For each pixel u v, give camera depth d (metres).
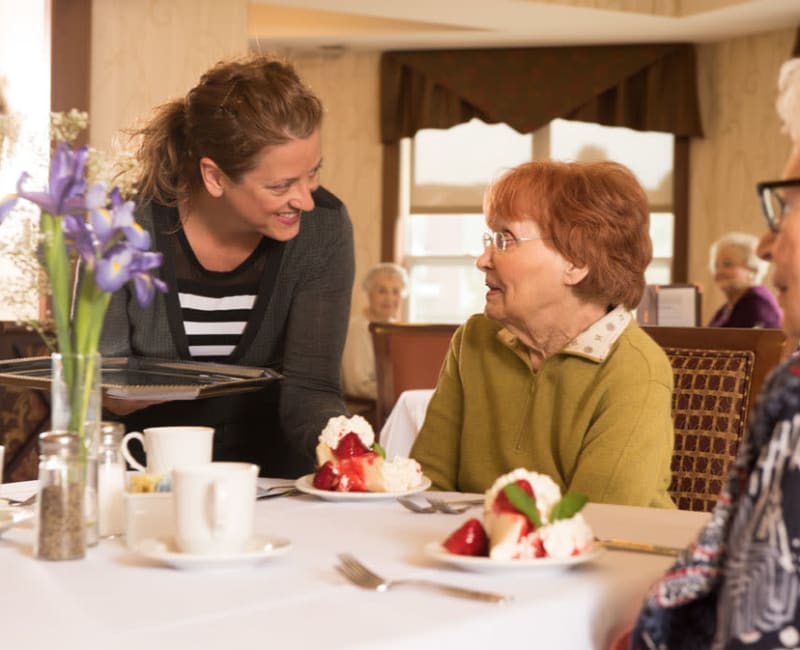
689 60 8.20
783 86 1.31
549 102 8.29
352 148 8.67
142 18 6.38
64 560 1.20
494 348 1.95
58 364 1.25
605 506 1.58
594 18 7.50
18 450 4.23
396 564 1.20
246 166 1.97
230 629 0.94
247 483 1.17
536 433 1.85
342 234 2.27
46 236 1.23
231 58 2.11
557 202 1.80
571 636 1.06
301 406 2.21
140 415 2.18
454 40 8.20
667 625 1.02
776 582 0.90
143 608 1.00
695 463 2.05
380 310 6.52
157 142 2.13
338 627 0.94
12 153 1.35
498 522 1.17
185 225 2.16
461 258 8.74
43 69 6.03
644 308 4.54
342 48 8.52
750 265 6.18
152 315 2.15
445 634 0.94
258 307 2.23
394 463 1.62
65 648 0.88
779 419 0.93
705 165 8.34
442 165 8.71
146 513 1.27
